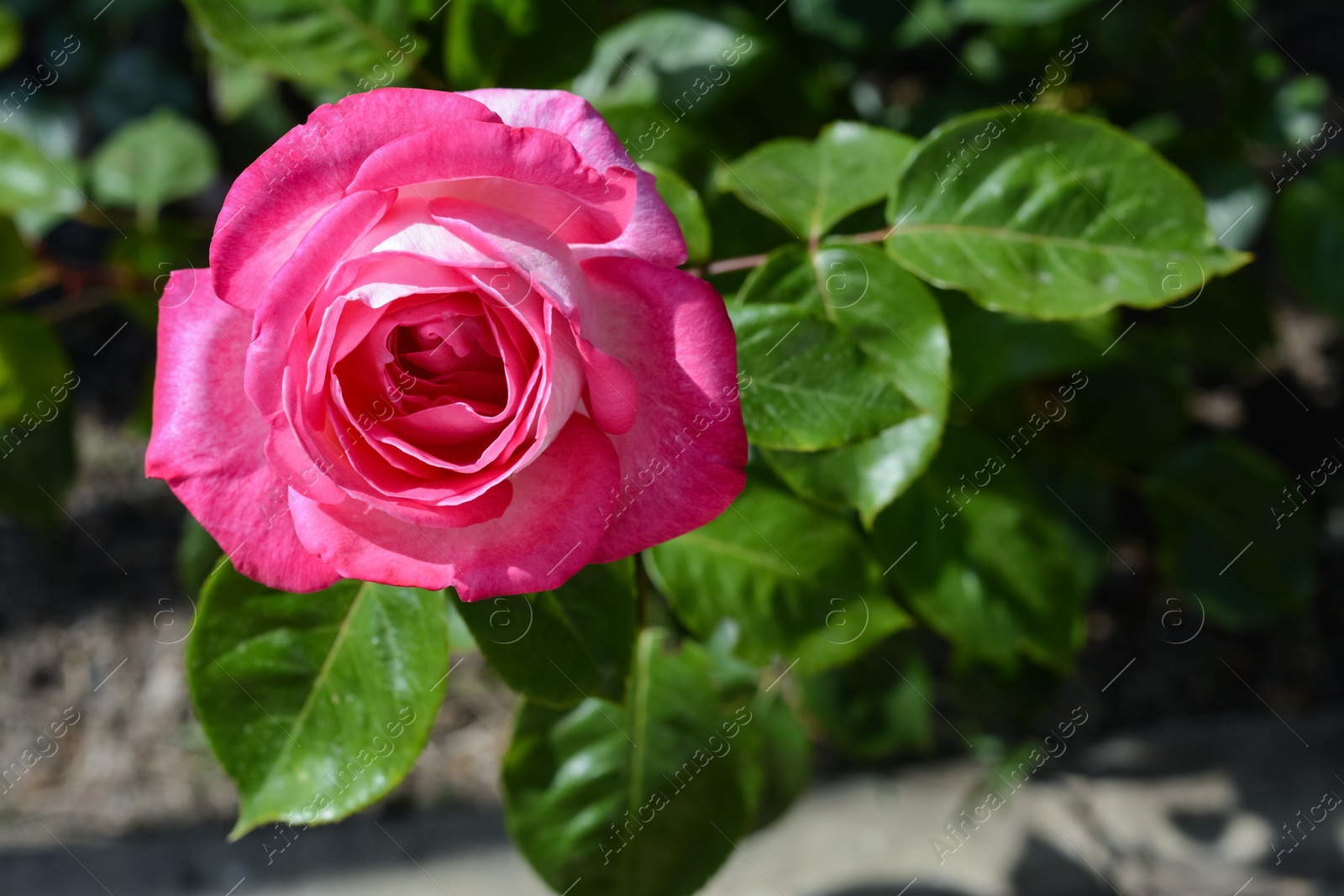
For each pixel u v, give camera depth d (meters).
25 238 0.67
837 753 0.92
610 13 0.66
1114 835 0.86
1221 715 0.93
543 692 0.50
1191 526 0.77
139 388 1.10
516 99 0.48
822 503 0.52
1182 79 0.81
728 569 0.57
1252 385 1.02
